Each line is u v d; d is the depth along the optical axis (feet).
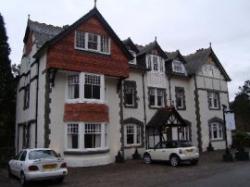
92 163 69.10
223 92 115.24
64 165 46.14
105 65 75.72
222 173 50.85
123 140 79.97
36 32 80.33
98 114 71.77
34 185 45.27
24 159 46.75
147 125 88.94
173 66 101.91
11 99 94.94
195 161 66.49
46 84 69.82
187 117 103.04
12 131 99.71
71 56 70.54
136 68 88.69
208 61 112.06
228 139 112.88
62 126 70.54
